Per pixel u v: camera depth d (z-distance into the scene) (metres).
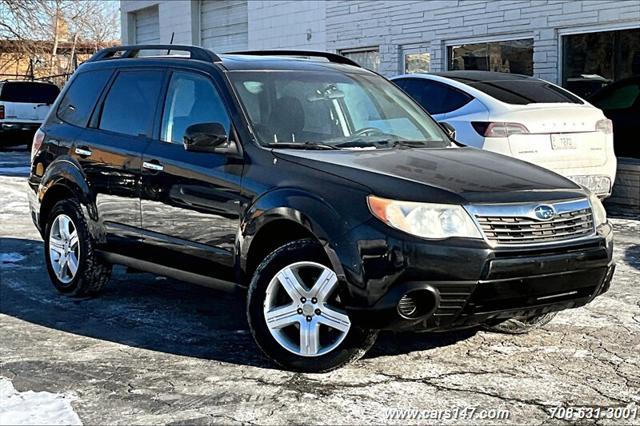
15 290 7.11
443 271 4.42
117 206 6.25
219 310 6.46
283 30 18.31
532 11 12.66
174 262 5.80
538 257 4.61
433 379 4.82
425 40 14.62
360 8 15.98
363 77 6.46
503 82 9.76
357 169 4.88
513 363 5.12
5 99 23.47
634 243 8.87
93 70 7.00
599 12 11.71
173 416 4.27
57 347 5.49
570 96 9.75
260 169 5.17
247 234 5.11
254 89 5.73
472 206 4.55
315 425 4.15
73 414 4.28
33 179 7.22
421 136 6.05
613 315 6.21
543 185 4.95
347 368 5.00
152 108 6.18
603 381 4.80
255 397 4.54
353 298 4.55
